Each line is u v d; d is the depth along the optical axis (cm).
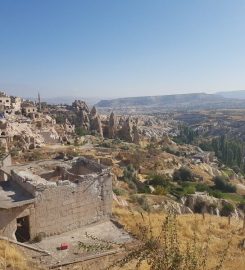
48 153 9038
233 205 8100
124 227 2934
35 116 15012
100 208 3042
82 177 2920
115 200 4656
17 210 2541
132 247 2464
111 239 2675
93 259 2333
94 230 2862
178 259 1223
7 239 2381
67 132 14512
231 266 2325
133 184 8181
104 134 17562
